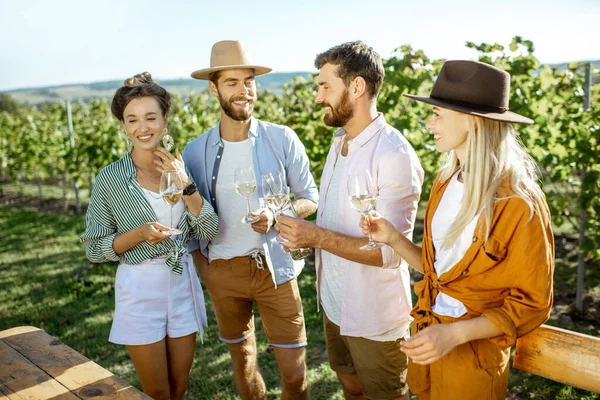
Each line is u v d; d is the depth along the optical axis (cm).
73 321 490
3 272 659
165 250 248
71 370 191
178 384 263
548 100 520
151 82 246
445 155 195
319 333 439
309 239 215
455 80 169
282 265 278
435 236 182
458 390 170
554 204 494
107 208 251
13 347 211
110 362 407
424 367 187
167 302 250
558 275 561
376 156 220
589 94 507
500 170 159
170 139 246
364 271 227
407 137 502
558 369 168
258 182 276
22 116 1741
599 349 159
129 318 244
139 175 250
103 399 170
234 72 263
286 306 282
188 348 258
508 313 155
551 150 493
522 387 344
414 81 516
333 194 237
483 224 159
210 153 280
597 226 467
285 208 244
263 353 408
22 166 1297
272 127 289
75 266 666
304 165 298
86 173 1101
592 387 161
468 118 165
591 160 468
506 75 168
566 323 450
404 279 232
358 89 218
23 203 1260
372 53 221
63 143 1165
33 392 176
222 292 283
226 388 360
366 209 198
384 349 232
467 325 158
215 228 258
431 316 177
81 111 1538
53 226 938
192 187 248
